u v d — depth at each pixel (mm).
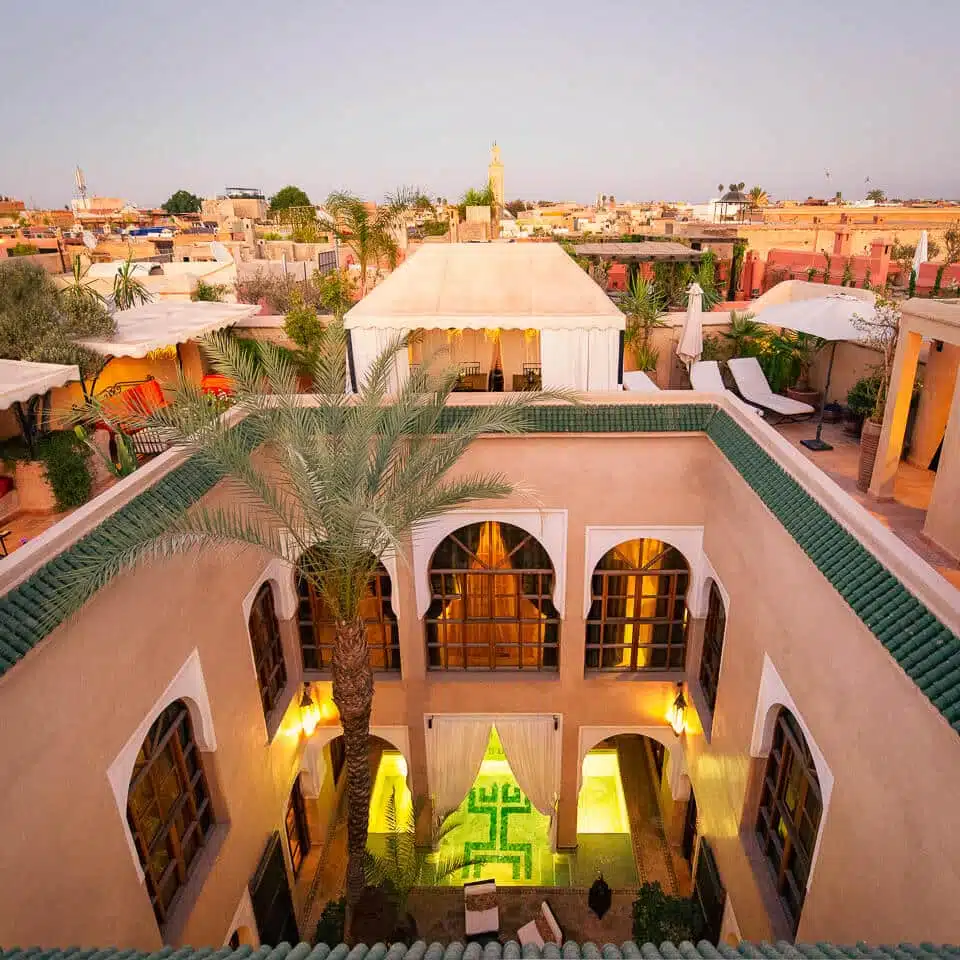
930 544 7793
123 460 8328
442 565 9781
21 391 7773
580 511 9117
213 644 7203
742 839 7266
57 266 24156
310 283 23953
